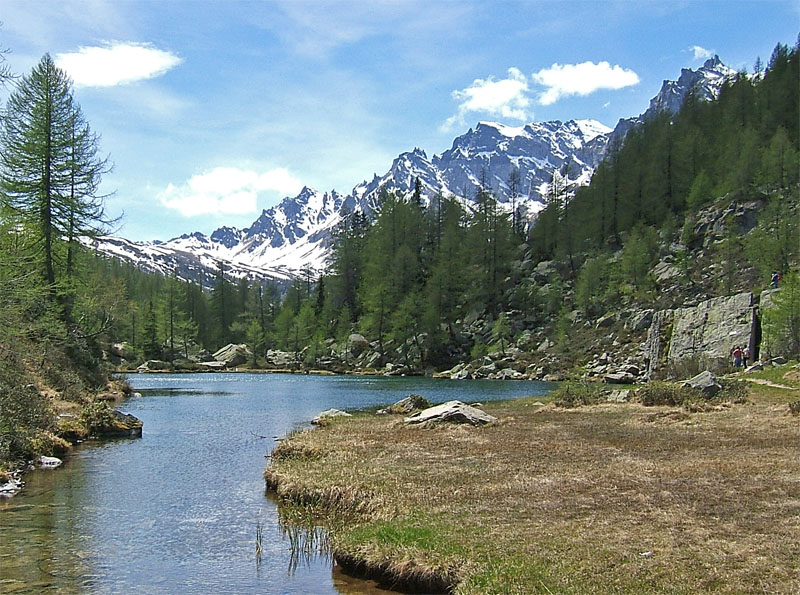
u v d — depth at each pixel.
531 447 23.36
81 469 22.97
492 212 121.06
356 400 52.53
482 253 115.12
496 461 20.70
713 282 85.69
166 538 14.94
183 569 12.89
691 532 12.35
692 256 96.12
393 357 107.69
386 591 11.80
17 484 20.34
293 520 16.39
